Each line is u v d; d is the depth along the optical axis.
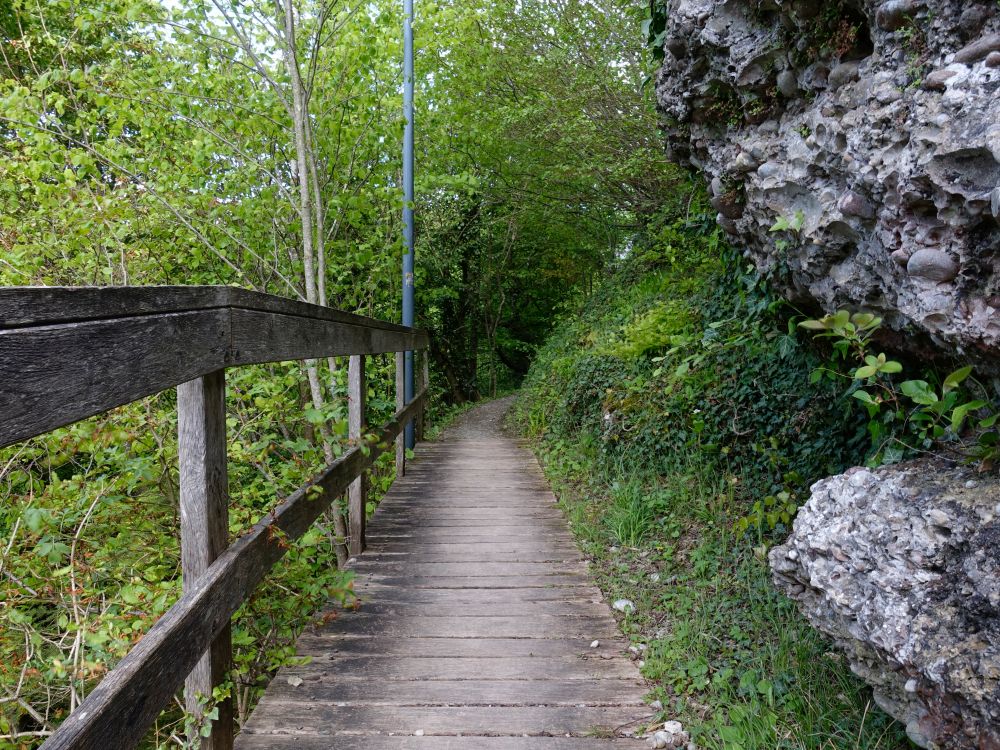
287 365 3.84
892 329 2.24
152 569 2.29
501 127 9.29
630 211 10.20
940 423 2.09
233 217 5.15
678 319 5.81
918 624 1.66
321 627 3.13
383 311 7.66
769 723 2.18
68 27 6.41
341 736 2.28
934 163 1.67
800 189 2.39
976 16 1.64
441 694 2.54
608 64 8.30
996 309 1.62
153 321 1.45
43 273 3.72
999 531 1.60
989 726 1.46
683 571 3.65
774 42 2.49
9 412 0.99
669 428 5.23
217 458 1.88
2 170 4.00
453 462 7.27
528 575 3.80
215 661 1.84
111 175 5.07
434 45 6.89
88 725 1.17
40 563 2.19
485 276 15.91
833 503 2.09
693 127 3.23
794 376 4.07
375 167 6.20
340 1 4.96
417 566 3.95
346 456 3.49
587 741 2.25
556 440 7.52
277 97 5.10
